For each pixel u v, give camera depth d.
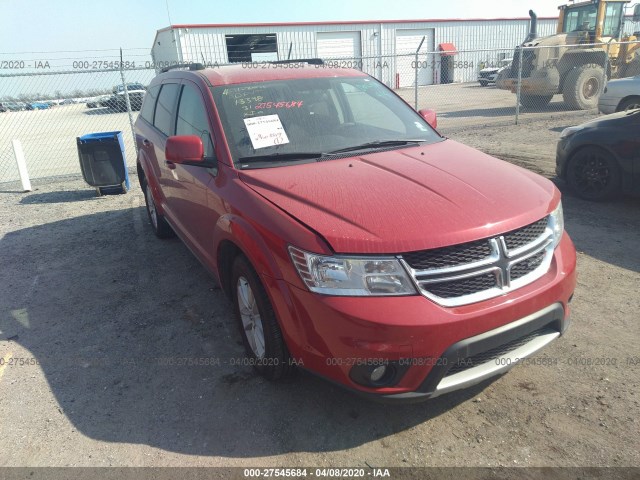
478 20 33.69
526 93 15.46
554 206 2.91
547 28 36.22
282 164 3.32
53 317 4.24
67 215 7.38
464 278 2.45
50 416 3.01
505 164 3.40
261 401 3.04
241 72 4.10
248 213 2.90
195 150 3.38
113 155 8.21
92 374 3.41
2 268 5.39
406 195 2.75
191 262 5.26
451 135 12.33
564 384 3.03
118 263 5.37
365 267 2.40
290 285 2.58
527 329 2.58
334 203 2.71
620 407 2.82
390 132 3.89
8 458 2.70
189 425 2.88
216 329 3.89
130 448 2.73
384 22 31.62
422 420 2.83
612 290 4.11
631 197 6.58
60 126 19.80
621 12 15.34
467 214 2.58
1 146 15.70
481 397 2.98
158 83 5.39
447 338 2.37
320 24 30.19
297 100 3.85
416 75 12.60
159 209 5.46
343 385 2.50
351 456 2.61
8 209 7.90
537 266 2.71
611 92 10.59
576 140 6.43
